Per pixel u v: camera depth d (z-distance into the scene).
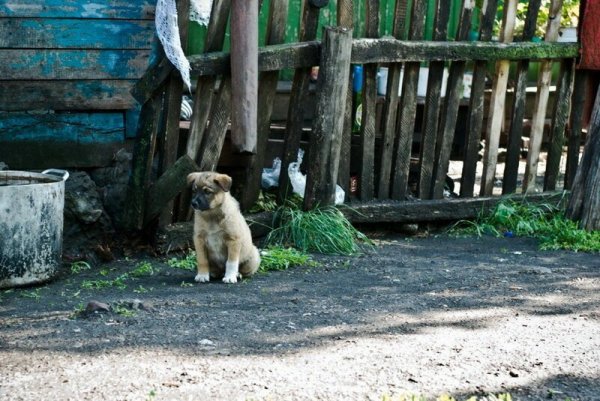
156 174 8.91
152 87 8.00
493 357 5.47
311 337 5.80
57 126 8.69
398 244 9.12
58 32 8.53
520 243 9.24
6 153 8.51
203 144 8.43
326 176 8.91
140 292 7.06
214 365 5.20
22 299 6.91
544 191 10.27
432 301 6.82
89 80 8.73
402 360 5.36
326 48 8.61
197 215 7.32
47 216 7.37
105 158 8.94
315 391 4.82
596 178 9.33
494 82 9.77
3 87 8.42
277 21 8.62
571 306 6.74
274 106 11.26
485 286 7.34
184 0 7.94
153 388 4.83
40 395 4.72
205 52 8.27
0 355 5.38
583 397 4.87
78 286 7.38
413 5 9.26
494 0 9.56
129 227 8.32
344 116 9.11
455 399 4.78
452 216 9.67
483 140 14.17
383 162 9.47
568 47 9.83
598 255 8.71
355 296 6.96
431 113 9.55
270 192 9.53
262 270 7.87
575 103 10.16
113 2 8.70
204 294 6.96
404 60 9.13
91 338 5.71
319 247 8.63
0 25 8.31
